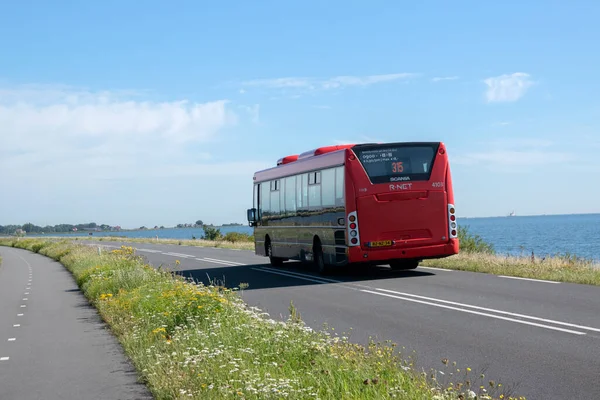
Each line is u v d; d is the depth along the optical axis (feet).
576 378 24.08
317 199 68.90
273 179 83.51
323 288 57.36
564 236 315.58
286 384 20.57
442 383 23.89
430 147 62.80
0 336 39.73
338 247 63.98
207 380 22.75
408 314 40.81
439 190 62.44
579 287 49.85
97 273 67.82
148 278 57.57
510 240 269.85
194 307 36.81
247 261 100.89
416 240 61.82
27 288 72.79
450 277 60.85
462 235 89.56
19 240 303.07
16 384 27.14
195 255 127.24
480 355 28.50
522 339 31.40
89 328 41.04
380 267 77.05
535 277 57.52
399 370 23.44
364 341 32.76
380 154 62.08
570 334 31.99
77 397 24.49
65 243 207.92
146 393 24.44
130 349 31.86
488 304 43.06
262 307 46.96
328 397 20.11
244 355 26.50
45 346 35.53
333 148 68.18
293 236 76.79
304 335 29.17
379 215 61.41
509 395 22.09
